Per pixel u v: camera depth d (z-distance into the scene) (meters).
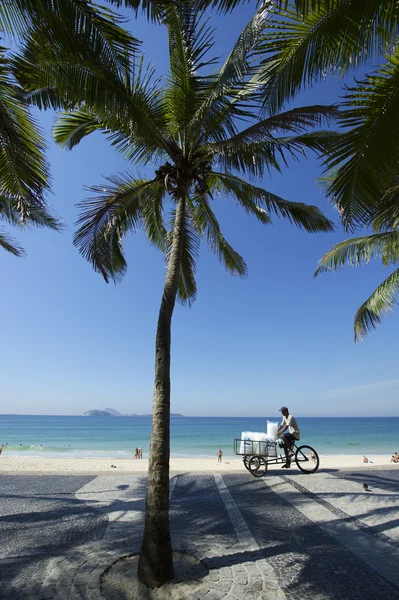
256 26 3.17
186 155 5.04
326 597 2.94
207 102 4.34
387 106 2.94
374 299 10.06
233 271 8.90
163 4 3.52
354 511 5.45
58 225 9.73
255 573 3.37
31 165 4.07
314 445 44.66
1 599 2.90
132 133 4.91
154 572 3.16
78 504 5.98
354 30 2.85
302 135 5.13
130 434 65.44
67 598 2.91
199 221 8.00
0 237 10.54
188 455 32.41
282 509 5.58
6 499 6.28
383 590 3.06
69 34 3.34
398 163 3.01
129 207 6.31
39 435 62.50
